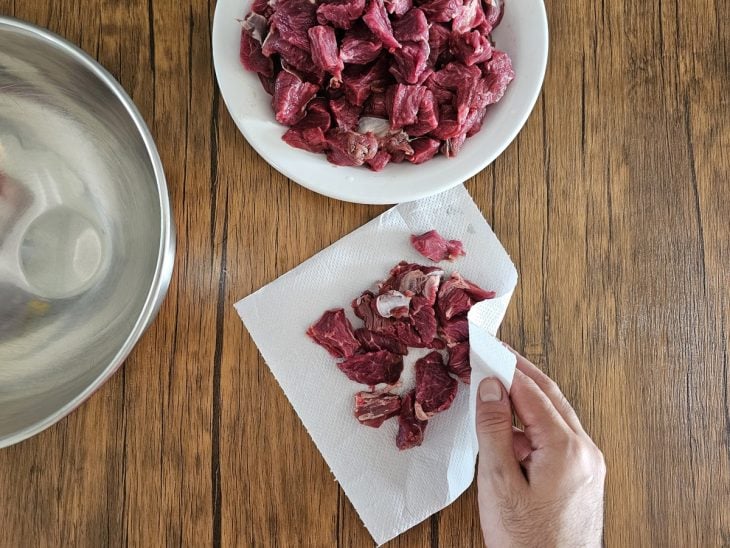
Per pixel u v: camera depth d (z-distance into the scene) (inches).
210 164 19.7
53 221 20.2
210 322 19.7
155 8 19.6
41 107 19.5
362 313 20.1
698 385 20.4
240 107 18.1
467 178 18.4
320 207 20.1
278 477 19.7
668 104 20.5
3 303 19.9
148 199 18.9
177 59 19.6
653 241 20.4
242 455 19.7
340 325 19.7
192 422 19.6
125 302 19.2
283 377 19.8
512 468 17.6
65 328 19.6
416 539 19.9
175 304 19.6
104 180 19.9
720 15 20.5
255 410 19.8
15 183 20.2
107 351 18.9
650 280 20.4
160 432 19.5
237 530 19.6
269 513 19.7
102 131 19.2
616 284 20.3
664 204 20.5
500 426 17.9
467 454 19.9
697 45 20.5
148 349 19.5
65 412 16.3
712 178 20.5
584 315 20.2
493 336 18.3
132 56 19.6
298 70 17.9
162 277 17.0
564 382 20.2
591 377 20.2
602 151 20.3
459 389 20.3
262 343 19.8
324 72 17.8
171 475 19.5
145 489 19.4
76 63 17.6
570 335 20.2
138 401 19.4
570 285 20.2
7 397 18.9
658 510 20.1
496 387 18.2
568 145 20.2
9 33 17.4
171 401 19.6
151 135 17.9
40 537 19.2
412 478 20.0
